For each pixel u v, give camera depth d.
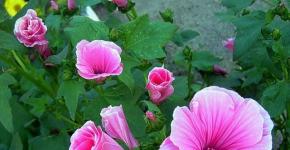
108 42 0.58
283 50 0.72
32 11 0.71
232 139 0.48
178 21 1.40
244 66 0.83
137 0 1.47
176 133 0.45
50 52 0.73
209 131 0.48
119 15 1.35
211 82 0.94
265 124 0.48
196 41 1.32
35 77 0.72
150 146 0.54
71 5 0.81
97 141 0.49
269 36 0.74
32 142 0.75
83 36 0.66
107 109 0.53
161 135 0.54
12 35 0.72
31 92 0.77
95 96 0.71
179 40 0.91
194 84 0.87
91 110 0.66
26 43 0.69
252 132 0.47
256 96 0.88
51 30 0.78
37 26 0.69
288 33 0.73
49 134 0.77
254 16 0.76
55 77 0.73
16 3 0.96
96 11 1.40
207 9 1.41
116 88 0.66
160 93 0.64
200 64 0.85
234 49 0.76
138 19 0.65
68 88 0.61
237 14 0.87
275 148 0.93
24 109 0.79
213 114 0.47
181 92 0.73
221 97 0.47
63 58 0.69
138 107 0.65
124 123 0.53
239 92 0.92
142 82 0.72
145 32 0.65
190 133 0.46
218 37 1.33
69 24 0.72
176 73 1.12
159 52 0.65
